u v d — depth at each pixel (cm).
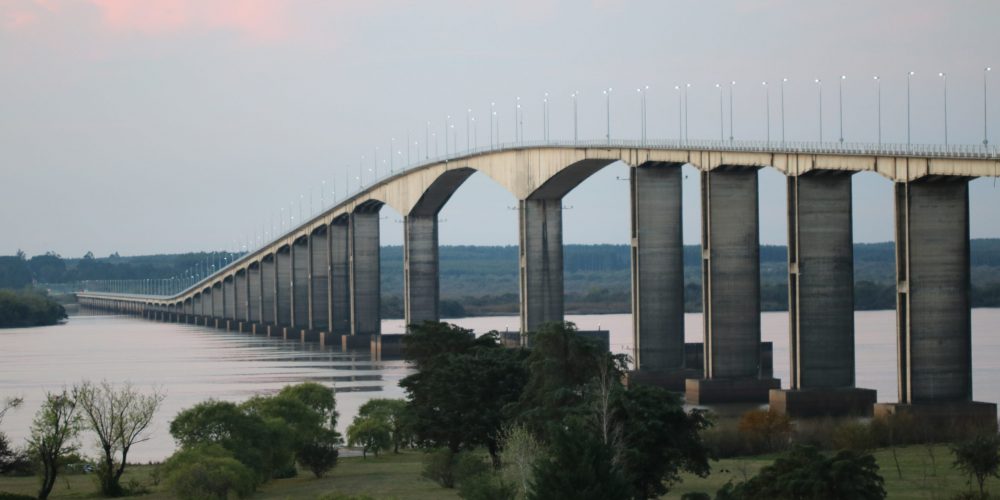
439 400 12644
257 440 12962
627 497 8025
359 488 11981
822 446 13588
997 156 14025
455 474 11725
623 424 9862
